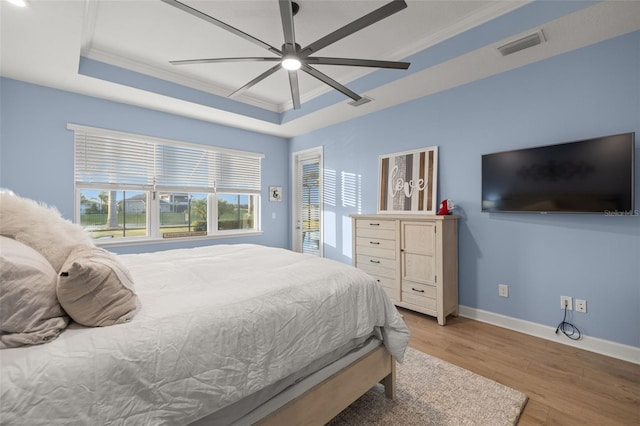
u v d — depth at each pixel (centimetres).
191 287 140
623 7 184
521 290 266
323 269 172
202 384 95
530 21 208
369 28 248
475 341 247
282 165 508
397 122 358
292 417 123
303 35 256
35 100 294
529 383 188
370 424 152
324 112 385
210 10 223
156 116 371
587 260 231
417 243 299
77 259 100
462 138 302
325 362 140
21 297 83
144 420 83
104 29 247
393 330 169
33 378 73
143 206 371
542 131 251
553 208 239
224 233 442
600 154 217
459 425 151
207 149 416
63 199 310
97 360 81
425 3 219
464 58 247
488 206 278
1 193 113
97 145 332
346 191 419
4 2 181
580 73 232
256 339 112
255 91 380
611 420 155
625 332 215
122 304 99
